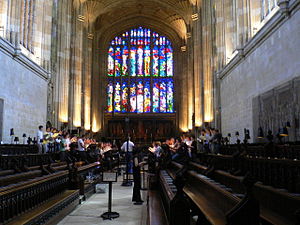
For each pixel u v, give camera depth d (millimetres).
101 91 46781
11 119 16953
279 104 13688
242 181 3109
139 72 48094
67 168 10188
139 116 46312
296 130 12109
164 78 48000
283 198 3900
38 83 21312
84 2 37469
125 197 11203
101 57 47625
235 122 20641
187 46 43781
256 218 2980
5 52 16078
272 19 14180
